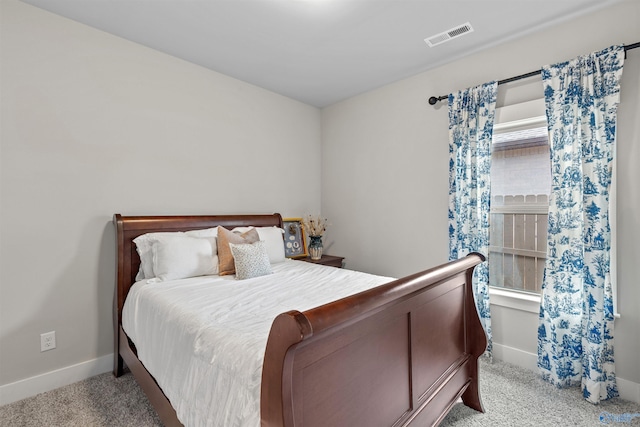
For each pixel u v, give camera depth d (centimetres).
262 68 289
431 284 150
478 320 189
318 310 90
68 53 215
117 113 237
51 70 208
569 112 207
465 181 259
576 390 205
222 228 256
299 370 90
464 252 259
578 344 204
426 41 242
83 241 222
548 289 216
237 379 106
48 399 196
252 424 95
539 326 222
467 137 258
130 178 244
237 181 313
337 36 236
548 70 216
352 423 110
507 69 245
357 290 198
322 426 98
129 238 233
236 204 313
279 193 352
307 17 212
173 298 179
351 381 110
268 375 87
